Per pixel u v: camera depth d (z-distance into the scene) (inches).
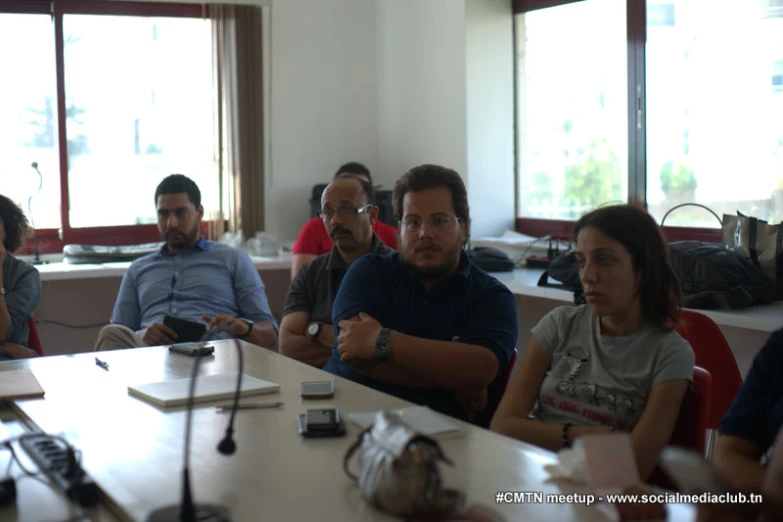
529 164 178.7
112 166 183.2
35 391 71.1
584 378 70.3
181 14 183.9
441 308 83.8
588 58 162.4
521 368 73.7
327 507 44.7
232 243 182.1
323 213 104.3
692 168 142.6
